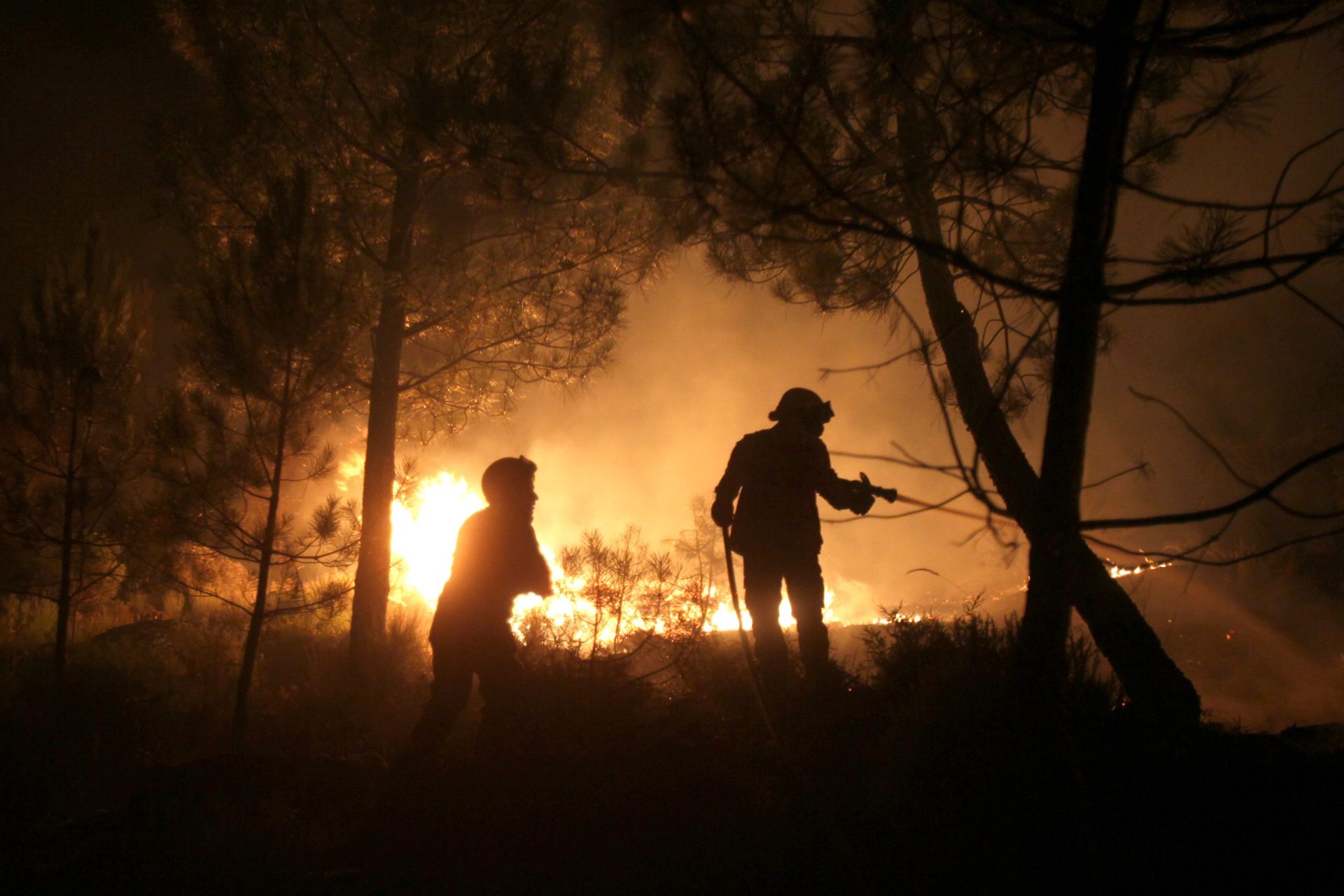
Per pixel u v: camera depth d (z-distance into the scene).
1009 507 4.95
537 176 4.50
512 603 4.68
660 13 3.30
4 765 5.41
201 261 6.46
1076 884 3.01
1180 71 4.57
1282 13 2.79
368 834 4.02
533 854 3.81
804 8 3.88
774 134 3.24
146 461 6.68
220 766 4.55
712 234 4.28
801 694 4.84
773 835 3.72
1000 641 4.48
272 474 6.51
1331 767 3.56
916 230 4.58
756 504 5.09
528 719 4.62
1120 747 4.00
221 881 3.72
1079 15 3.46
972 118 3.33
